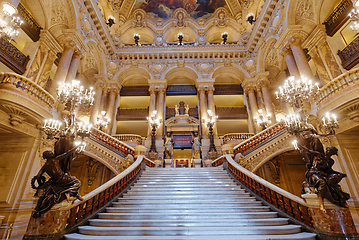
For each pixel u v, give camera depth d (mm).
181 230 3756
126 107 18844
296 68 10281
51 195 3613
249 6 16375
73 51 10594
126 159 9250
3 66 8305
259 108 14930
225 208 4973
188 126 14828
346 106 6066
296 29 10062
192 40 19594
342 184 6668
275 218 4484
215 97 18125
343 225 3516
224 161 9117
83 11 11414
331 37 9602
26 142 7133
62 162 3996
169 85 17625
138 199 5773
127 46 16906
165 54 16969
